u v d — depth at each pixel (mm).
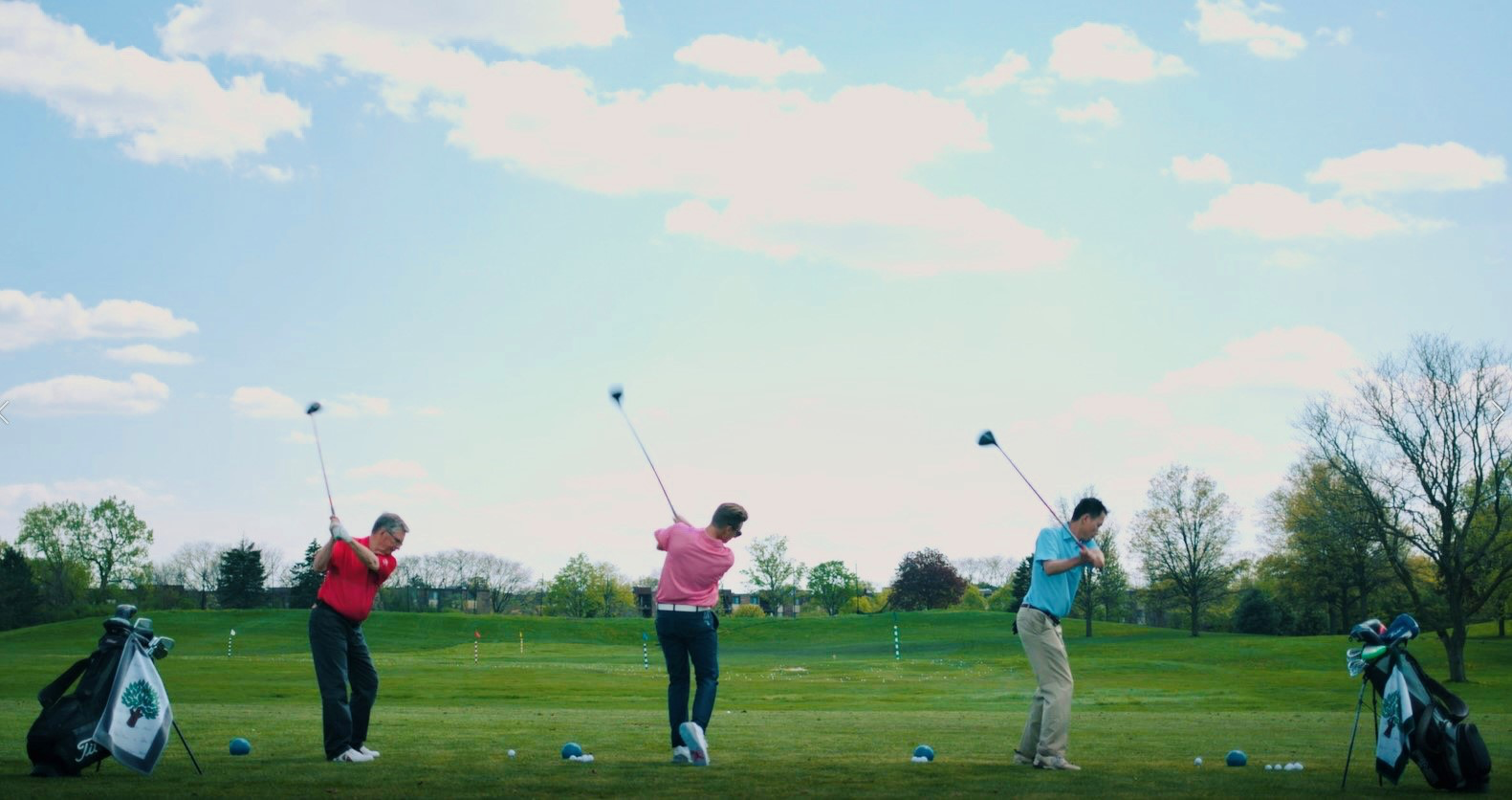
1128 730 14789
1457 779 8078
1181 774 8844
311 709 17359
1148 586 93500
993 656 71812
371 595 9547
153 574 127625
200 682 30000
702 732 9219
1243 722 17078
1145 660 64062
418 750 10336
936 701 27859
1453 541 52344
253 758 9492
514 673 39625
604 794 7352
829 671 52719
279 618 97062
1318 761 10258
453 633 95688
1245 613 97688
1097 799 7305
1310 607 95188
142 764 8305
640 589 165250
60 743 8133
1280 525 74875
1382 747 8422
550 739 11766
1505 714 23297
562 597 146625
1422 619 55906
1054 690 9328
